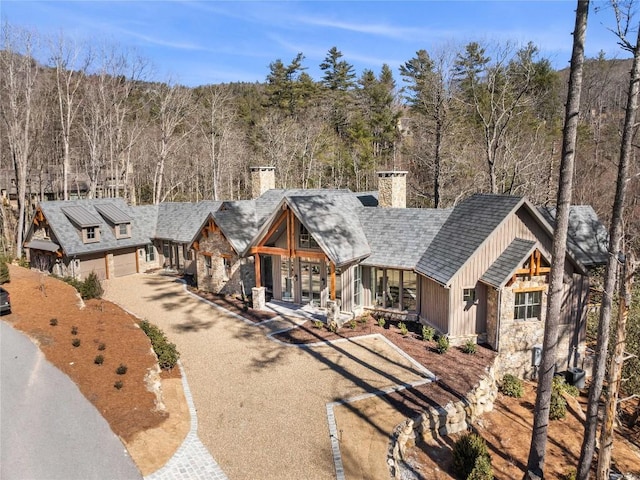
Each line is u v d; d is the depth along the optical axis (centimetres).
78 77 5006
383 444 1333
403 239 2447
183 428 1364
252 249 2528
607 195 3747
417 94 4981
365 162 5797
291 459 1246
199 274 2980
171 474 1154
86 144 5406
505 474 1400
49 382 1470
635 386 1909
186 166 6075
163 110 4800
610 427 1352
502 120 3881
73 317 2014
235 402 1541
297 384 1673
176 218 3550
